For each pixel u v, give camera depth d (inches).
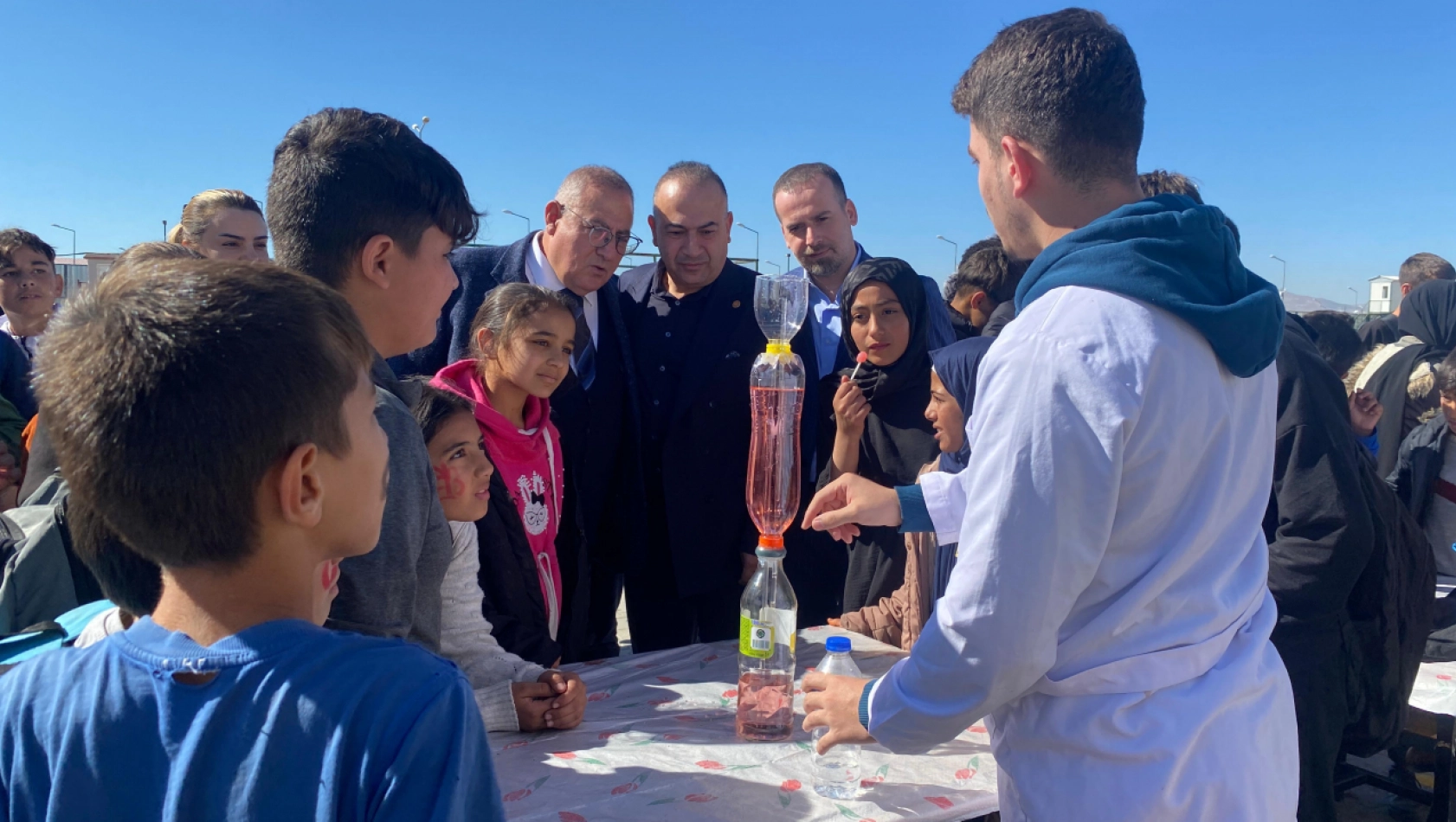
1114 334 41.3
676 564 121.0
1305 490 71.1
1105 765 43.5
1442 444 134.8
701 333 122.3
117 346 28.2
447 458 68.3
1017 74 47.2
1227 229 47.0
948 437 90.1
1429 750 107.4
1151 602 43.8
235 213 128.5
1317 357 74.0
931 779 60.1
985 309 178.2
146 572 35.2
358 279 50.2
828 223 144.8
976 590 42.1
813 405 126.0
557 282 121.1
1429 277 224.7
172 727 29.1
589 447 121.3
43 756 29.9
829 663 60.1
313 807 28.5
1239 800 44.0
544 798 56.0
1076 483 40.3
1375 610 79.0
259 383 28.2
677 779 58.8
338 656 30.1
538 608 84.9
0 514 76.5
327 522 31.6
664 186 125.2
